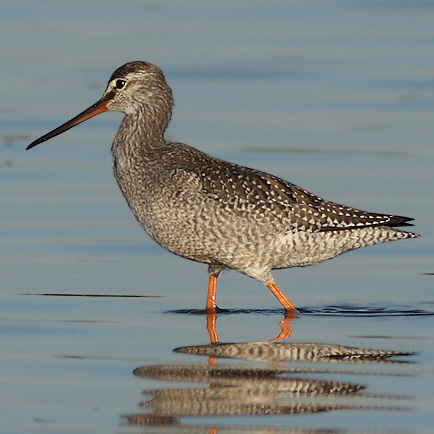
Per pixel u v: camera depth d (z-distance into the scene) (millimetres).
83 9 35875
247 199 15164
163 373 12422
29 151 23844
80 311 14969
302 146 23922
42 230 19000
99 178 22000
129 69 16344
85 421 11062
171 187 15156
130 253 17969
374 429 10836
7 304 15180
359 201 20188
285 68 30266
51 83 28641
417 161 22797
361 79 29312
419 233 18781
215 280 15711
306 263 15727
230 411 11328
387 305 15453
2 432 10781
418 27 34125
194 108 26781
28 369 12516
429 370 12516
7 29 33562
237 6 36469
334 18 35188
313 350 13344
